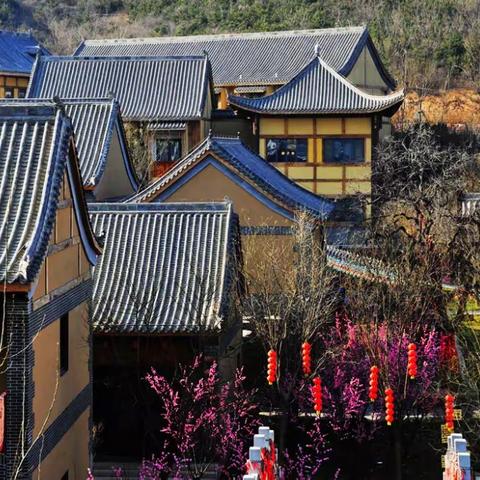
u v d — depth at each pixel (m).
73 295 63.59
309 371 72.19
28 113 61.16
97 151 111.12
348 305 86.56
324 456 77.94
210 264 80.06
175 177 106.88
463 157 140.12
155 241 82.12
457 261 92.88
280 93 153.00
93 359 75.00
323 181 152.00
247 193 105.94
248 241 100.00
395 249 94.50
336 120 151.50
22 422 49.31
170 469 68.19
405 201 119.69
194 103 162.38
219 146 106.38
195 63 167.88
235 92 190.12
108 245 81.75
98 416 76.56
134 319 74.88
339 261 91.75
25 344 52.91
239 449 68.94
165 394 74.44
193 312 75.38
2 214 56.69
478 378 77.56
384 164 145.62
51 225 56.19
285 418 73.44
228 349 80.19
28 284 51.94
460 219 98.25
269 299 81.25
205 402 71.31
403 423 77.31
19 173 58.88
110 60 169.12
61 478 60.88
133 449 76.12
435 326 86.94
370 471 76.00
